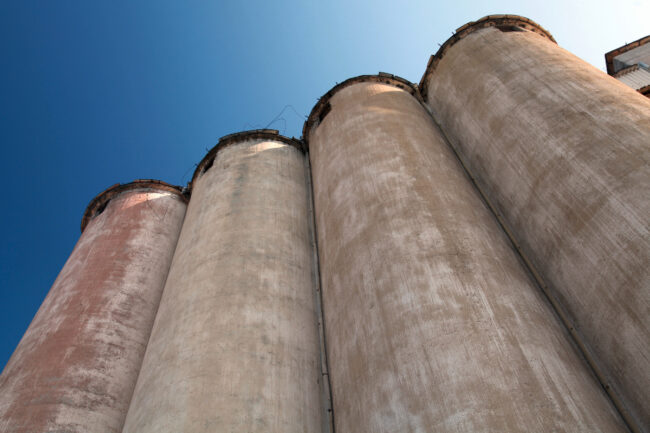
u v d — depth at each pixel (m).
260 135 18.14
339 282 10.45
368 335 8.69
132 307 15.23
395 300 8.64
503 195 11.30
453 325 7.70
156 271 16.94
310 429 9.26
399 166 11.86
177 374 9.40
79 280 15.70
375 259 9.70
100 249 16.95
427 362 7.41
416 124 14.38
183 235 14.80
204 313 10.60
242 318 10.49
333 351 9.83
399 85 17.98
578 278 8.44
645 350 6.81
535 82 11.88
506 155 11.38
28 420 11.62
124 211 18.92
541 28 16.69
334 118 16.05
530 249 10.04
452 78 15.45
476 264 8.89
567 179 9.30
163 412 8.76
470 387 6.80
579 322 8.32
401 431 6.96
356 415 8.00
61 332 13.80
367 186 11.66
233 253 12.20
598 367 7.70
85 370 13.02
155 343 10.94
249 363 9.64
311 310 11.92
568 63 12.25
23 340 14.63
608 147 8.95
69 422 11.86
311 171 16.88
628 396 7.07
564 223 9.02
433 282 8.53
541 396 6.59
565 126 10.12
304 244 13.81
